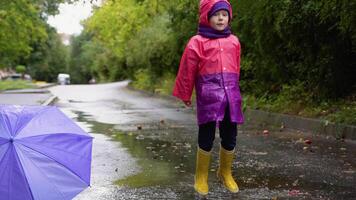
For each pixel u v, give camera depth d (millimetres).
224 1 4914
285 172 6129
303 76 12383
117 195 5109
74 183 3457
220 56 4867
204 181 5055
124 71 43000
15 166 3238
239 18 13094
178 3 16188
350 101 10797
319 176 5887
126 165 6688
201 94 4867
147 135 9812
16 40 29719
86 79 84500
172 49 21609
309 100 11758
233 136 5004
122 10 29234
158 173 6164
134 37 31703
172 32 20562
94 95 25453
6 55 33938
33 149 3352
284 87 13070
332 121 9531
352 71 11047
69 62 84562
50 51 76812
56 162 3414
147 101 20688
